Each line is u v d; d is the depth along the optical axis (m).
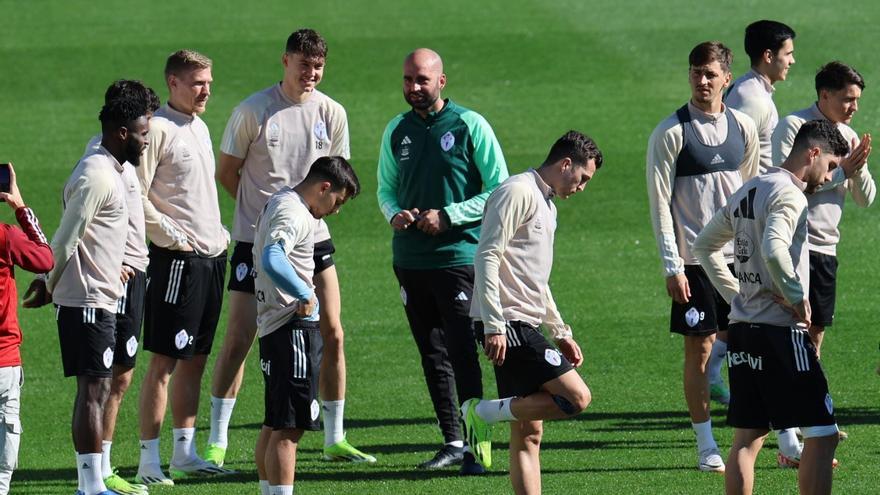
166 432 32.75
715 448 28.23
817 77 30.06
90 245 25.47
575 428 31.56
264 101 30.02
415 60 29.42
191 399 29.03
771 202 23.30
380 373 36.81
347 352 38.84
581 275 46.69
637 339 39.28
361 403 34.28
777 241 22.73
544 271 24.69
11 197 24.72
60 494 27.47
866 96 73.25
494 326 23.92
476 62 84.62
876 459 28.50
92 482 25.67
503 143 66.94
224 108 75.25
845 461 28.41
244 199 30.14
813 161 23.67
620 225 53.34
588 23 93.06
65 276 25.50
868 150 29.27
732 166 28.77
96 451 25.67
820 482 23.27
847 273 45.62
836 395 33.59
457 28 93.25
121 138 25.53
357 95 77.31
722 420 32.59
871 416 31.84
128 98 25.41
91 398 25.61
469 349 29.16
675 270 28.03
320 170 24.11
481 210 29.22
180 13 99.31
